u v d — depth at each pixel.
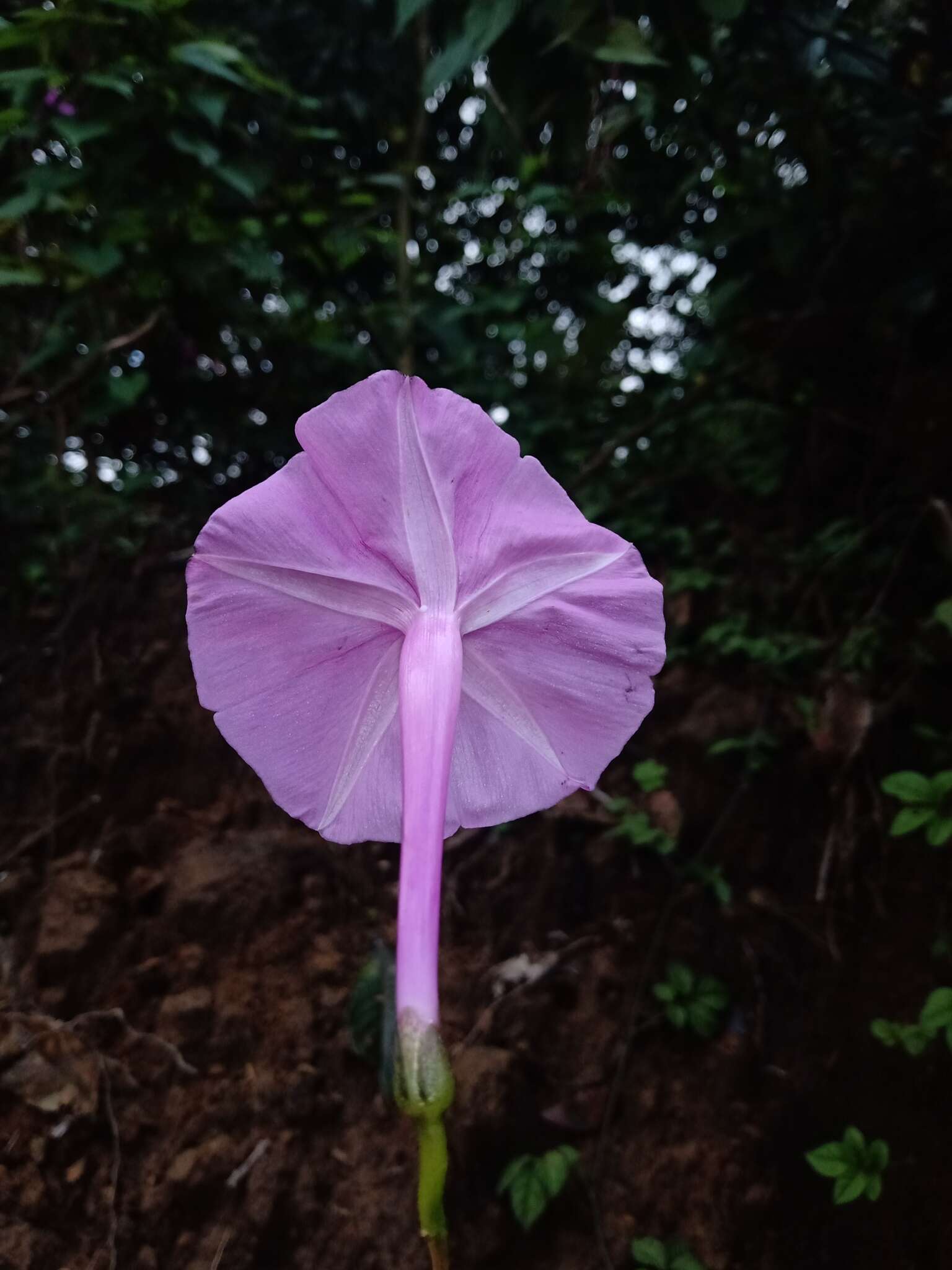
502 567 0.13
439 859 0.11
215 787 0.29
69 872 0.26
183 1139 0.21
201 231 0.30
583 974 0.25
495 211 0.41
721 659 0.31
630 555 0.14
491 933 0.26
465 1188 0.21
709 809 0.28
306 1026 0.24
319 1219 0.21
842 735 0.27
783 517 0.34
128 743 0.29
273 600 0.13
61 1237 0.20
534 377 0.41
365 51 0.38
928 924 0.24
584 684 0.14
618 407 0.39
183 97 0.26
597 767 0.15
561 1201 0.22
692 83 0.26
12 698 0.31
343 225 0.34
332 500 0.13
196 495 0.37
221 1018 0.23
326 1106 0.22
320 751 0.14
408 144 0.39
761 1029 0.24
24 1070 0.21
